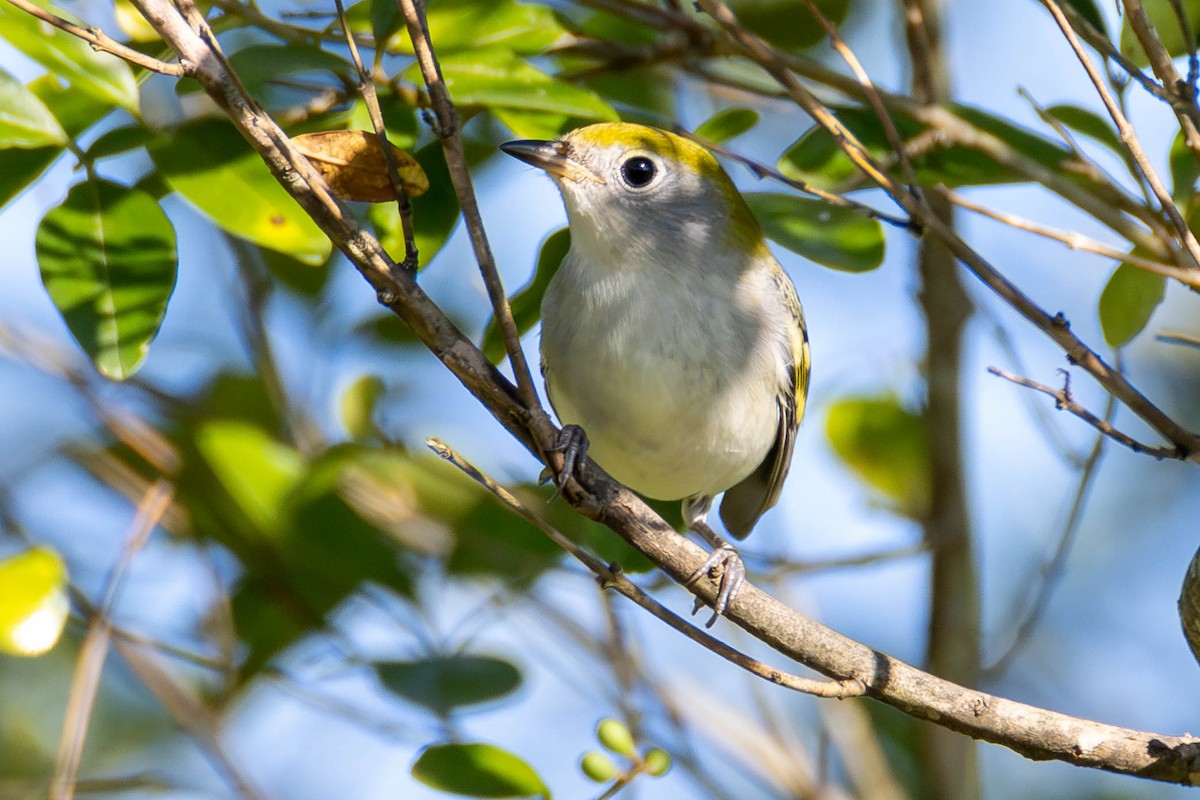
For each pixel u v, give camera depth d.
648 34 10.88
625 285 9.12
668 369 9.06
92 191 8.09
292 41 8.78
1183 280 7.42
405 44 8.70
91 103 8.38
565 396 9.37
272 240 8.18
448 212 8.68
